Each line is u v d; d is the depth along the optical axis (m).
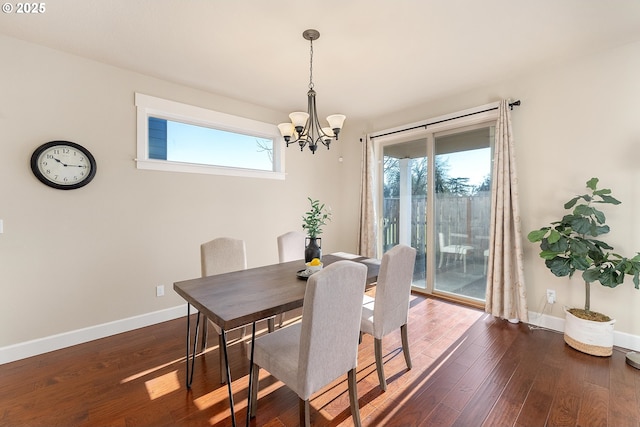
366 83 3.08
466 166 3.52
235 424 1.55
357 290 1.48
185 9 1.90
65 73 2.44
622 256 2.40
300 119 2.10
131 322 2.80
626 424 1.58
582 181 2.59
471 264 3.51
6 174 2.21
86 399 1.80
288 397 1.85
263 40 2.27
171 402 1.78
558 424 1.59
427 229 3.86
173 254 3.06
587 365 2.15
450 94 3.38
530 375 2.04
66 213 2.46
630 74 2.35
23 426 1.58
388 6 1.87
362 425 1.60
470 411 1.71
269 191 3.85
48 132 2.37
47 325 2.38
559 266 2.42
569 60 2.61
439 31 2.15
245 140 3.74
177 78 2.94
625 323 2.42
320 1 1.82
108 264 2.68
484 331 2.74
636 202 2.34
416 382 1.98
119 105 2.71
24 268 2.29
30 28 2.11
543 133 2.80
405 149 4.11
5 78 2.20
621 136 2.40
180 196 3.10
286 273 2.25
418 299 3.64
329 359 1.40
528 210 2.90
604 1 1.82
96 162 2.59
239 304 1.56
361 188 4.34
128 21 2.03
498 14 1.96
